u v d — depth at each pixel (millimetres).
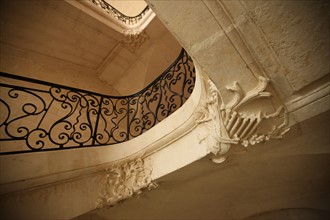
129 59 9477
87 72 9430
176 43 9055
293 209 4812
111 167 3959
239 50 2027
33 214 3104
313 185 4004
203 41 2012
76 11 7461
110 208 3916
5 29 7230
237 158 3240
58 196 3385
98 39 8578
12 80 6832
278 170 3633
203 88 2900
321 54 1937
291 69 2086
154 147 3832
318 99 2230
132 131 8539
